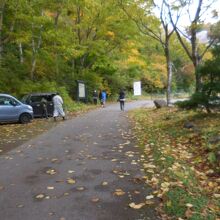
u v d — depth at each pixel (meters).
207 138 10.72
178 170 8.14
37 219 5.75
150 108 28.81
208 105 14.45
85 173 8.26
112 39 37.09
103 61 42.62
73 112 27.66
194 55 19.95
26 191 7.07
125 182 7.51
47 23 26.02
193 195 6.59
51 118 23.11
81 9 34.84
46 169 8.72
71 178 7.87
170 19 22.00
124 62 47.50
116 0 28.08
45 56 29.78
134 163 9.07
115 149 11.02
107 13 33.78
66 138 13.55
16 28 25.92
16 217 5.84
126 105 37.16
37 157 10.15
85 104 36.53
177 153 10.02
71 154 10.45
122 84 51.28
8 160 9.85
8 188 7.29
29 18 24.22
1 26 24.02
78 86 36.59
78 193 6.88
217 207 6.09
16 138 13.98
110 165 8.95
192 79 60.22
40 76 32.38
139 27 27.06
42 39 28.20
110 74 48.16
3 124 20.05
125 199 6.52
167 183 7.12
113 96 49.28
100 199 6.55
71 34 31.47
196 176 7.82
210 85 13.98
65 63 37.56
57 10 28.30
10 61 28.53
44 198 6.66
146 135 13.38
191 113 16.98
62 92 31.14
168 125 15.05
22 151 11.12
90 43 36.38
